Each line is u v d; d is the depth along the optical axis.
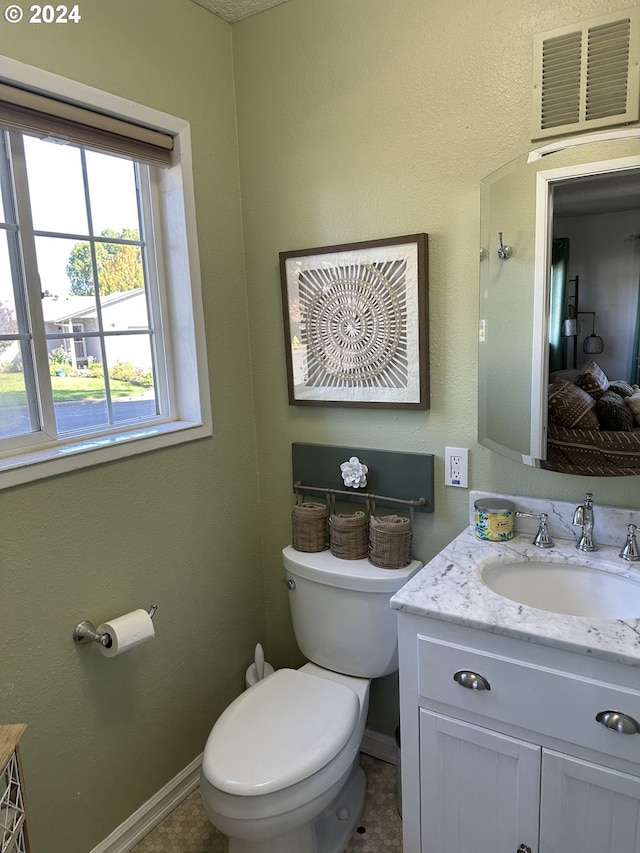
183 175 1.75
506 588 1.49
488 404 1.61
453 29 1.55
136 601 1.67
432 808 1.38
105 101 1.49
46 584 1.43
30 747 1.42
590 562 1.45
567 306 1.47
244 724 1.51
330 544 1.87
